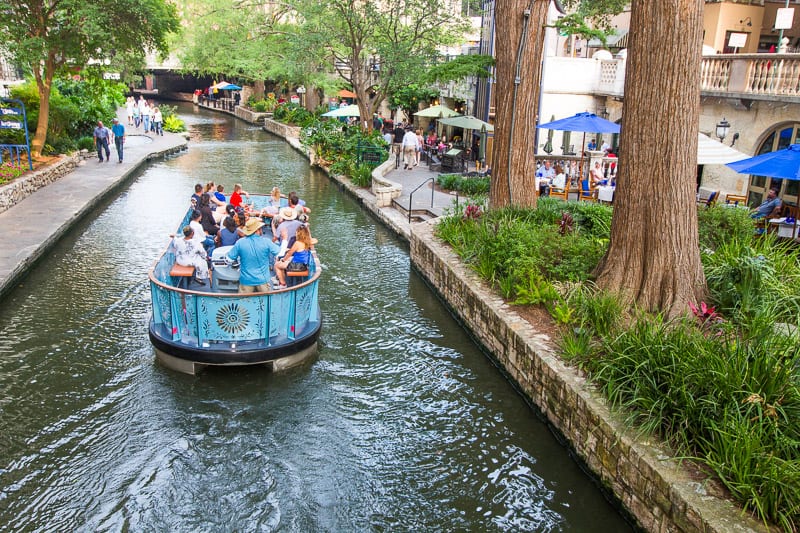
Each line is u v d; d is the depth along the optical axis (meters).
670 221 8.30
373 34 29.41
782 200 15.26
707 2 21.20
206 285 10.28
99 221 17.12
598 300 8.38
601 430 6.48
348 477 6.93
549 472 7.00
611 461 6.30
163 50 22.52
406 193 19.45
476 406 8.41
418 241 13.77
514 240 10.80
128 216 17.83
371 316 11.39
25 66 22.45
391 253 15.33
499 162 13.80
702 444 5.75
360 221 18.33
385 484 6.84
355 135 26.09
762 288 8.32
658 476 5.52
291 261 9.58
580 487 6.72
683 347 6.69
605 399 6.79
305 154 30.61
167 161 28.23
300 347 9.09
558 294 8.97
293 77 36.28
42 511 6.25
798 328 7.24
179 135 35.34
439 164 24.97
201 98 64.12
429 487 6.81
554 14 25.09
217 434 7.59
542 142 22.86
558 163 18.95
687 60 8.00
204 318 8.52
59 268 13.17
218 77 65.88
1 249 12.93
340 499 6.58
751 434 5.34
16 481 6.66
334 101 46.34
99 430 7.59
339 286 12.87
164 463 7.02
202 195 13.60
